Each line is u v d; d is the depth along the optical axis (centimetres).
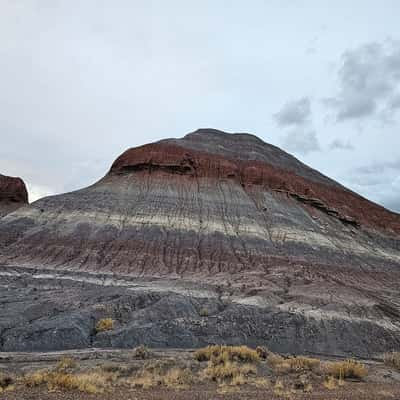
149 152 10481
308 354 3177
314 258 8381
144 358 2256
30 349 2589
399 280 8788
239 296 4644
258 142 14138
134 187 9656
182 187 9806
